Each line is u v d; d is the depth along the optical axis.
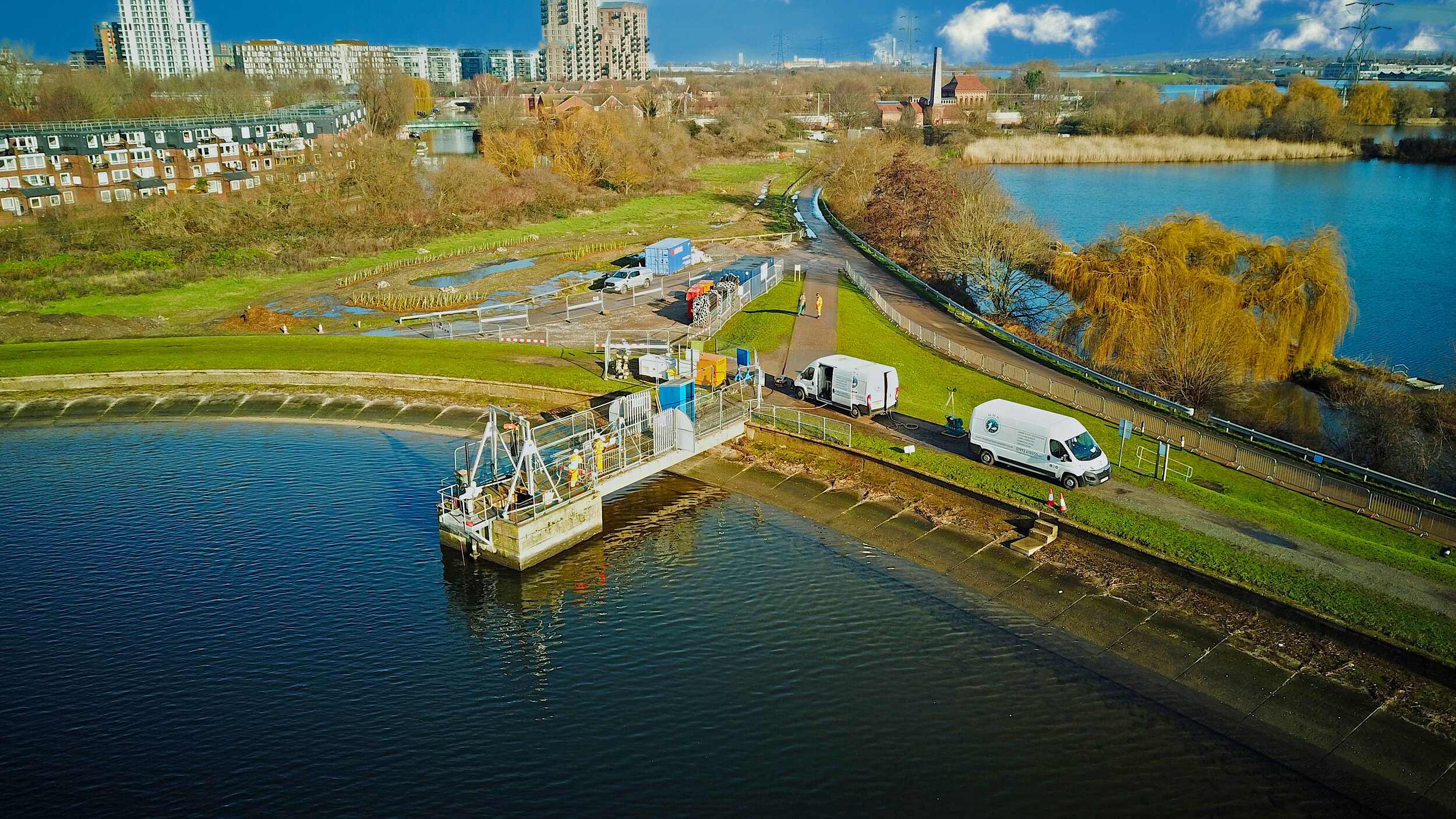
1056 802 26.34
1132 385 65.25
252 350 67.56
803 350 65.81
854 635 34.88
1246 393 64.69
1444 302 91.19
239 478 48.81
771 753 28.53
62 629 35.09
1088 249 77.12
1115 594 36.56
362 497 46.62
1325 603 33.62
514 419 56.25
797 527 43.69
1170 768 27.69
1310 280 66.12
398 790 27.11
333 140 162.38
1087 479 43.41
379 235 119.00
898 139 158.12
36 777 27.53
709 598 37.72
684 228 130.75
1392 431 53.97
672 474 49.53
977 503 43.31
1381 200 148.38
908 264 103.75
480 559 40.88
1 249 102.56
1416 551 39.31
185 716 30.30
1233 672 31.84
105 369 62.91
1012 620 35.59
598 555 41.41
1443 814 25.91
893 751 28.55
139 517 44.31
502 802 26.64
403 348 68.00
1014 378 63.44
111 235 110.00
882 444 49.19
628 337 71.88
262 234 115.25
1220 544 37.97
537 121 175.62
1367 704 30.00
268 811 26.28
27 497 46.31
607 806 26.47
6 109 173.12
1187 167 196.25
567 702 31.14
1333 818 25.81
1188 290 67.38
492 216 132.25
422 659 33.66
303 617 36.19
